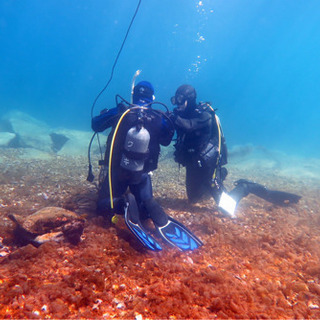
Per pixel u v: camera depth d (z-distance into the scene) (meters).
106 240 3.63
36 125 17.81
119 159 4.13
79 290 2.56
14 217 3.54
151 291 2.64
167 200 6.26
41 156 11.41
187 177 5.77
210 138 5.45
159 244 3.73
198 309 2.46
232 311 2.48
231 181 9.73
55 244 3.34
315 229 5.02
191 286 2.79
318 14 62.25
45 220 3.66
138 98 4.29
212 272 2.96
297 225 5.10
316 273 3.31
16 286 2.46
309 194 7.98
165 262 3.25
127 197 3.95
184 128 4.92
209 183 5.50
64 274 2.81
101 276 2.69
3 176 7.04
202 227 4.67
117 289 2.63
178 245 3.63
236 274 3.17
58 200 5.48
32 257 3.08
